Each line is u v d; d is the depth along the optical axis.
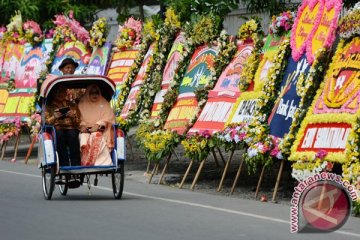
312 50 17.48
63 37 28.14
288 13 18.58
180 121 20.97
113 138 17.42
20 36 29.56
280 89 18.14
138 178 22.19
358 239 12.52
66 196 17.78
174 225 13.67
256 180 20.83
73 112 17.52
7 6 33.22
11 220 14.03
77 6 33.56
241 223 14.00
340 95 16.30
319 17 17.50
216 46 21.02
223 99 19.83
